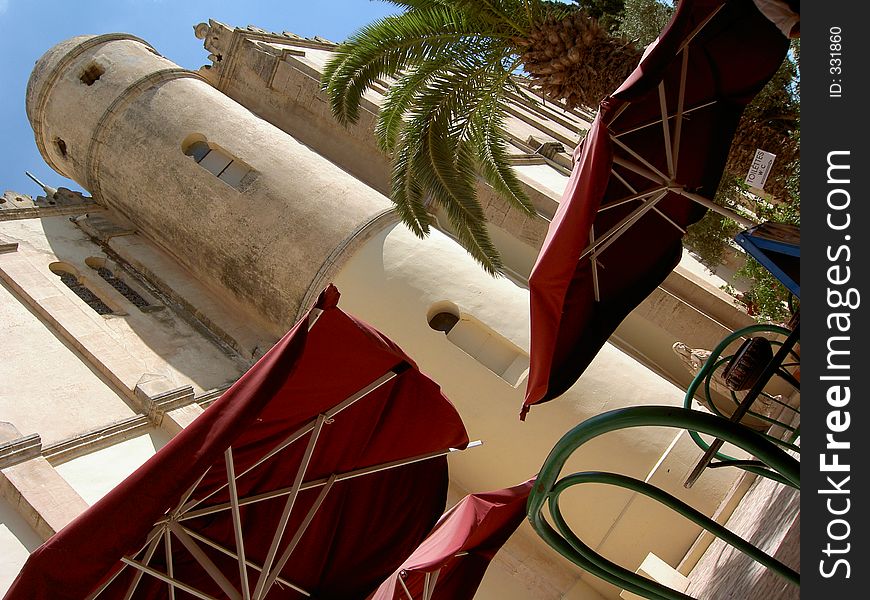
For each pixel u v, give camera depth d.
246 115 18.36
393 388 7.84
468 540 7.95
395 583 7.47
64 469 12.43
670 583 11.02
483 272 15.32
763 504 8.18
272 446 7.36
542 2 12.51
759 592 5.59
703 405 13.20
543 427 13.41
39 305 15.43
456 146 13.01
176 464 5.54
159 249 18.56
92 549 5.39
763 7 4.85
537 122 24.05
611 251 7.71
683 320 15.20
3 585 10.45
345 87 12.90
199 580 7.39
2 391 13.33
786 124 12.68
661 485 12.35
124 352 15.06
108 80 18.86
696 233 15.68
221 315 17.22
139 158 17.89
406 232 15.82
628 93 5.91
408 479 8.46
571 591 13.02
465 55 12.76
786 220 12.70
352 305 15.23
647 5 15.74
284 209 16.34
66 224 18.62
